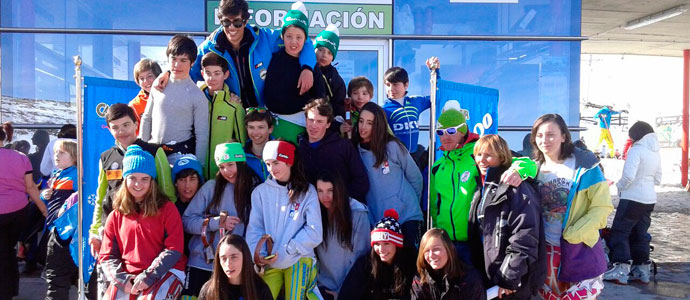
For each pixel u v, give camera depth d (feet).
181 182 12.40
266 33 14.29
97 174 14.51
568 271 12.19
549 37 24.79
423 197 14.03
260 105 14.24
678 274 22.02
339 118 14.67
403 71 16.39
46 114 22.95
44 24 22.90
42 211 17.28
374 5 23.84
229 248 10.81
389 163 13.47
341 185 12.40
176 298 11.83
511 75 24.80
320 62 15.02
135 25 23.22
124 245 11.71
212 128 13.34
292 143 12.25
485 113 16.53
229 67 13.84
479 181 12.42
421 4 24.12
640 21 44.09
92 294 14.60
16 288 17.02
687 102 56.59
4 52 22.77
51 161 20.81
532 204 11.33
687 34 49.70
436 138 15.24
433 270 11.76
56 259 15.81
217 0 23.35
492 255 11.52
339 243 12.66
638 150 20.03
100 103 14.66
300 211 12.04
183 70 12.69
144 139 13.35
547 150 12.49
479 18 24.49
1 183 16.21
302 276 11.98
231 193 12.37
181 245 11.71
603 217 11.94
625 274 20.48
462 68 24.53
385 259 12.20
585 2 38.58
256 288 11.08
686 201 44.04
